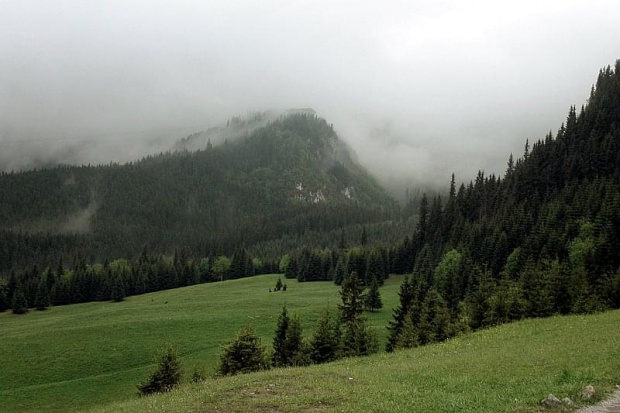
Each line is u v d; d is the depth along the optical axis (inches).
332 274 7303.2
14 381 2987.2
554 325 1800.0
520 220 5054.1
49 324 4768.7
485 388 903.7
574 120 6801.2
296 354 2418.8
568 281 2507.4
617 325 1546.5
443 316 2453.2
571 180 5753.0
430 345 1899.6
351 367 1457.9
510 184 6535.4
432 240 6884.8
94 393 2751.0
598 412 703.1
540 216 4933.6
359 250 6899.6
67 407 2551.7
